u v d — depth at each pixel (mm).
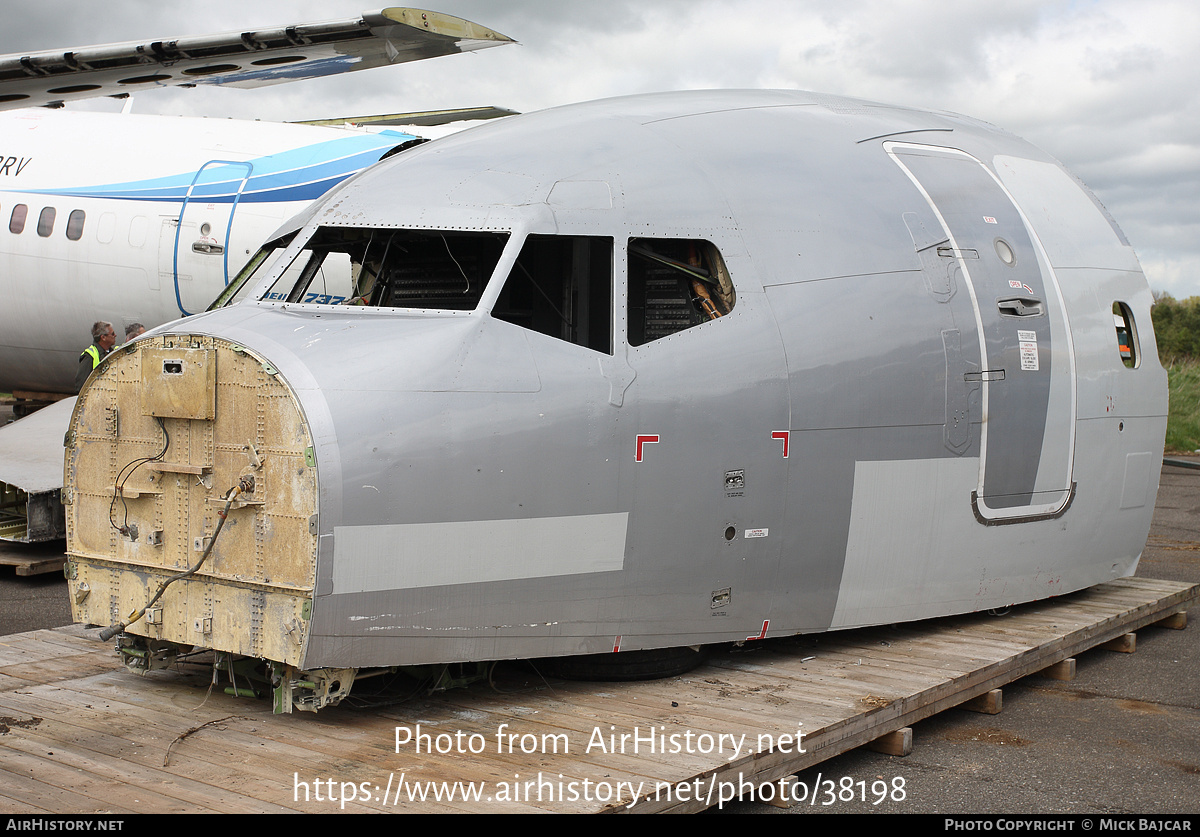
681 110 5188
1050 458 5504
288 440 3609
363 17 7758
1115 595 6598
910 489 4879
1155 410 6277
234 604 3783
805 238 4758
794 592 4645
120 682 4453
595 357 4137
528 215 4223
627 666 4461
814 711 4051
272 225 10078
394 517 3658
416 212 4309
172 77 9664
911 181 5328
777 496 4469
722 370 4328
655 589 4254
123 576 4113
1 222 10883
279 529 3635
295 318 4082
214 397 3787
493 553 3861
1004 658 4918
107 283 10609
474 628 3893
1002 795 3949
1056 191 6137
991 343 5176
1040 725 4855
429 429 3740
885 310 4801
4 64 9219
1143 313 6254
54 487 7812
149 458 3988
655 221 4434
